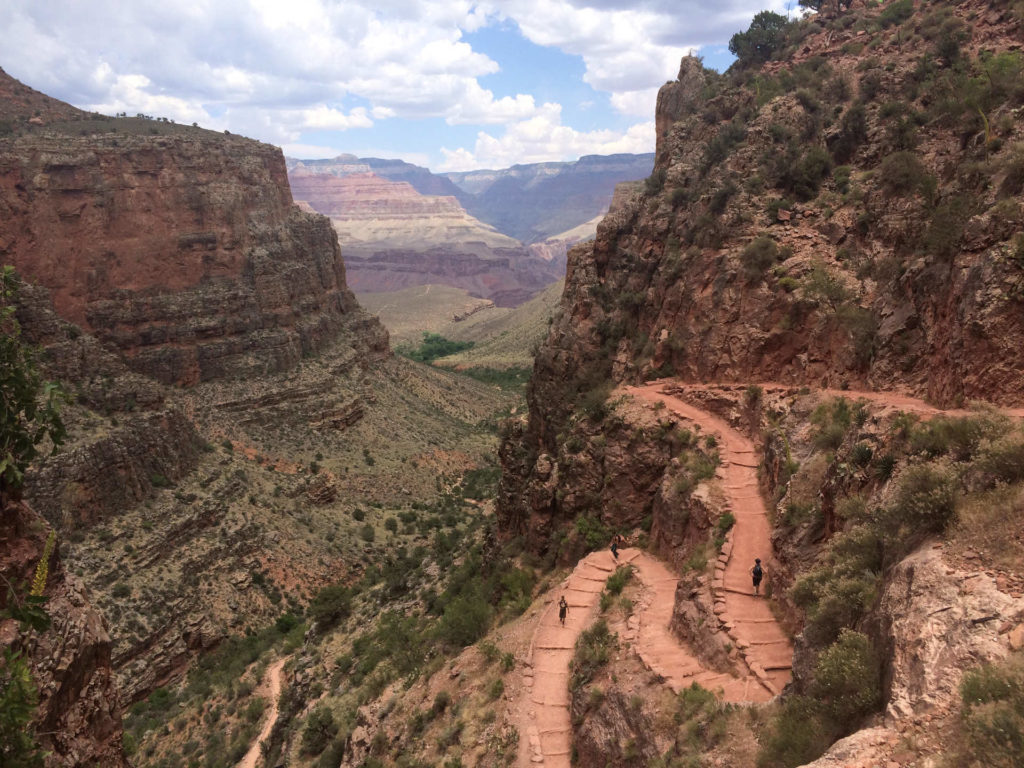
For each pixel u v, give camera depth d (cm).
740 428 3659
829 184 4522
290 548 8144
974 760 909
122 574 6456
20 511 1730
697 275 4541
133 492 7275
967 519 1334
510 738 2369
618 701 2114
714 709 1739
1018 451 1383
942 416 1862
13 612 1255
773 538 2477
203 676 6100
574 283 6044
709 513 2939
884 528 1616
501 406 17488
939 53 4778
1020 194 2498
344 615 6359
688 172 5584
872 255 3750
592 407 4394
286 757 4069
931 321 2764
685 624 2388
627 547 3591
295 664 5703
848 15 6303
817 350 3609
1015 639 1036
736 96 5900
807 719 1327
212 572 7231
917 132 4147
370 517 9800
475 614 3828
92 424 7300
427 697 3073
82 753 1683
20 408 1455
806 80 5516
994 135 3347
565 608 2991
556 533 4166
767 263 4091
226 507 8125
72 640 1733
